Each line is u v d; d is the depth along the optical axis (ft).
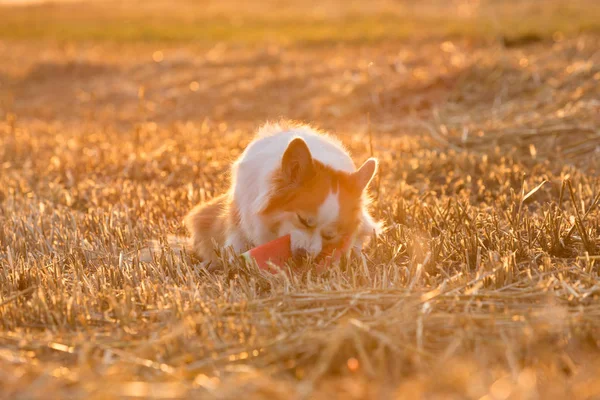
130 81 60.75
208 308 13.94
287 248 16.19
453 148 30.40
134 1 129.70
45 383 10.51
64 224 21.65
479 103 41.98
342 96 47.55
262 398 10.03
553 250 17.74
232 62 63.98
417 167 27.45
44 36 90.58
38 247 19.48
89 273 17.21
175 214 22.88
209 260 18.89
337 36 73.67
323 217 15.90
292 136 17.60
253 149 17.95
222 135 36.83
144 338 12.75
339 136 36.68
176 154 31.30
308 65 59.57
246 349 11.89
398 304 13.42
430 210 20.52
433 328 12.47
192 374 11.18
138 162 29.89
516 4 83.25
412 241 17.84
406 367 11.38
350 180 16.44
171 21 100.01
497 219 19.16
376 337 11.85
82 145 34.76
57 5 128.36
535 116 33.14
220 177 26.58
